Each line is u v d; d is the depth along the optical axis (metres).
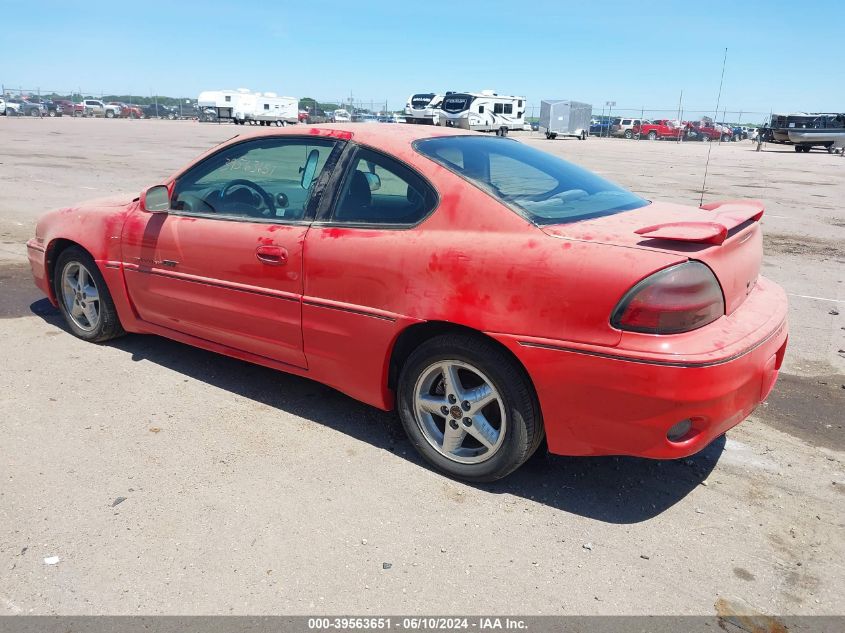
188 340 4.18
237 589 2.44
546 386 2.79
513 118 48.06
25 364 4.35
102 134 33.09
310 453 3.39
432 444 3.26
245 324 3.75
